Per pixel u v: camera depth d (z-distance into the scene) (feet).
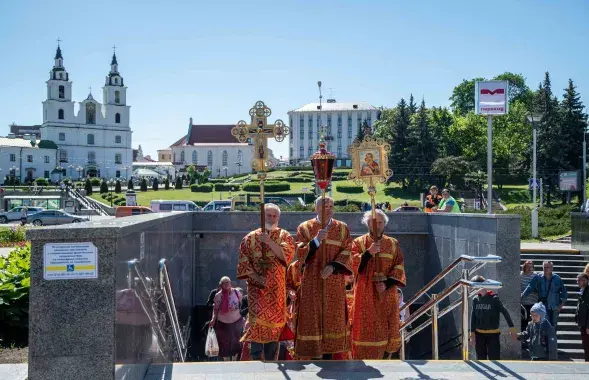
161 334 26.08
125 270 18.06
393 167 240.53
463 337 25.03
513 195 228.22
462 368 22.94
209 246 54.03
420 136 240.32
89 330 16.61
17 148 368.27
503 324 35.78
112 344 16.66
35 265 16.57
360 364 23.40
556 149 201.77
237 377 21.50
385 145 26.71
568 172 118.52
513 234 35.91
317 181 25.27
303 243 25.21
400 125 244.01
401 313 39.17
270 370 22.45
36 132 542.57
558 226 85.10
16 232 107.14
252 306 25.38
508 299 35.94
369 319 26.68
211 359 37.65
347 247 25.29
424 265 53.31
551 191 202.39
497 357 32.89
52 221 159.74
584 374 22.25
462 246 42.50
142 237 21.40
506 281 35.86
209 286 53.93
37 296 16.55
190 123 497.46
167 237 31.07
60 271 16.58
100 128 399.65
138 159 605.31
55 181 359.46
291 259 25.53
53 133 387.75
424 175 237.66
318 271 25.31
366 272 26.84
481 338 33.14
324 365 23.21
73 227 16.84
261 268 25.14
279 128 25.84
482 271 38.14
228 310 35.45
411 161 239.91
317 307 25.17
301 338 25.18
